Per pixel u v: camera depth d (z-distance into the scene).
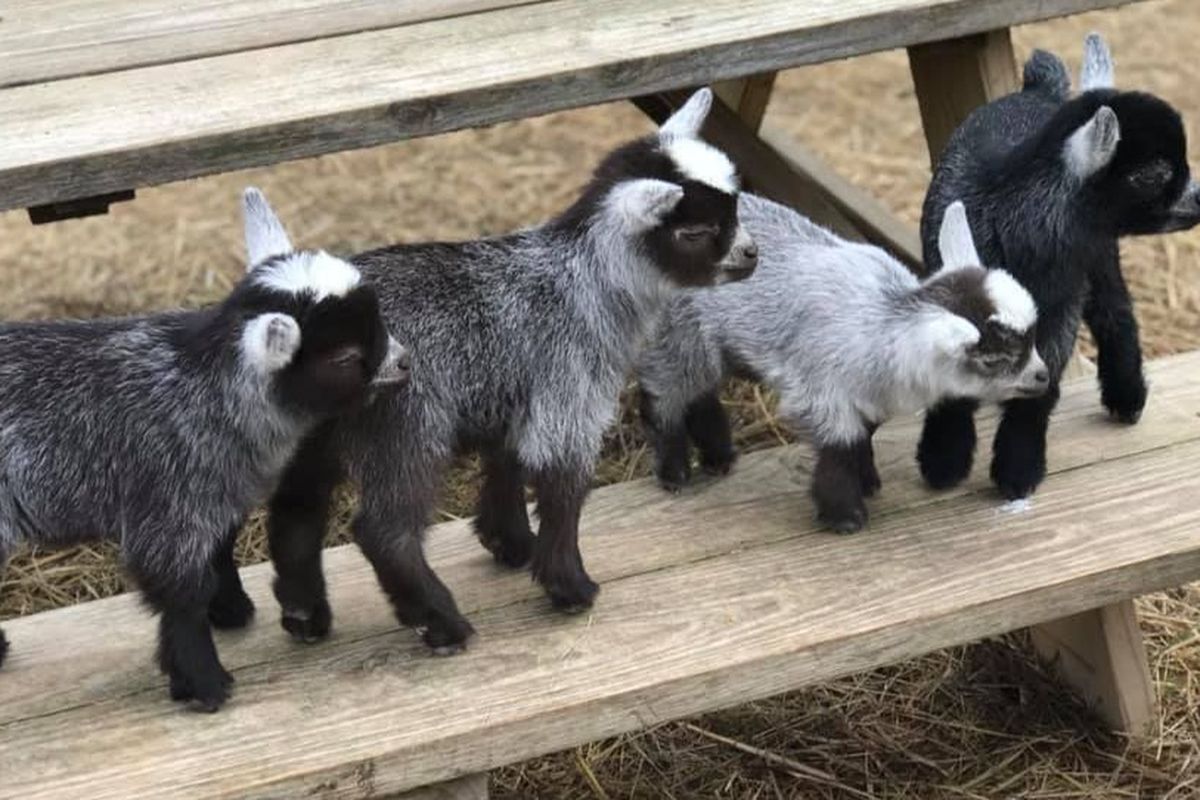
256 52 2.16
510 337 1.89
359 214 3.37
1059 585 1.96
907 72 3.95
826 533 2.04
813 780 2.18
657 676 1.86
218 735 1.82
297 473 1.88
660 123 2.56
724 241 1.92
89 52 2.16
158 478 1.80
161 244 3.30
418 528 1.87
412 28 2.20
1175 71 3.77
